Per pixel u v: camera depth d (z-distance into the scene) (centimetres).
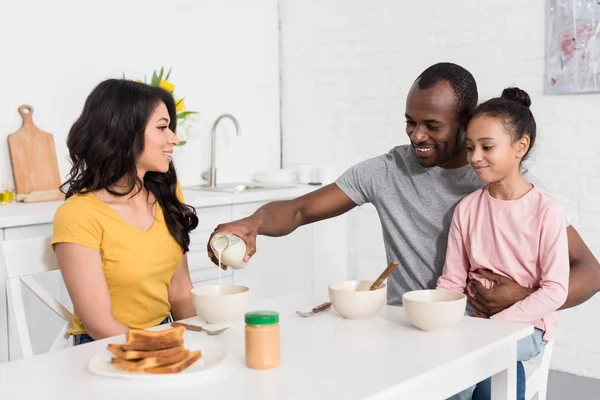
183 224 195
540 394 190
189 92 375
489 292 175
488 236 182
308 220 211
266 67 415
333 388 112
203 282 323
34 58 314
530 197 177
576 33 322
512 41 342
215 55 387
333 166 405
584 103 326
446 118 184
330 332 144
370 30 384
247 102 405
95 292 174
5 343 254
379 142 386
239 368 122
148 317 191
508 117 176
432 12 363
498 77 347
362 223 396
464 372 131
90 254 176
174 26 367
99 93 185
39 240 182
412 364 123
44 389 113
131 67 350
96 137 182
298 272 370
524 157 184
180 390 111
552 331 179
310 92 410
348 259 403
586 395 312
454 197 195
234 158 400
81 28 330
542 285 170
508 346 143
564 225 173
